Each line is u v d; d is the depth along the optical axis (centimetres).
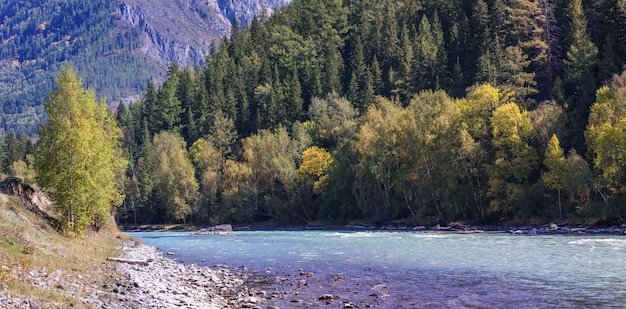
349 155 9262
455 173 7212
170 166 11481
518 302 2059
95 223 4862
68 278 2003
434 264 3238
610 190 5803
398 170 8169
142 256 3678
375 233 6625
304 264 3450
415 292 2323
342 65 13662
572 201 6184
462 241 4822
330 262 3519
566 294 2175
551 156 6353
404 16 14262
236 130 13588
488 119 7381
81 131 3678
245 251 4556
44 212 3834
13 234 2555
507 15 11194
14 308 1323
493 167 6950
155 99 16625
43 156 3653
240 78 15350
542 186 6588
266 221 10531
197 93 15450
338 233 6981
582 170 5938
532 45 9644
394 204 8331
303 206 10025
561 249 3775
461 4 13125
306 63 14112
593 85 7469
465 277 2705
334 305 2077
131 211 12419
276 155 10412
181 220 11812
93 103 3997
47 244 2784
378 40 13688
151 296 1980
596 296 2116
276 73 14338
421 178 7738
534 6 10294
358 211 9169
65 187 3622
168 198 11269
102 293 1866
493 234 5678
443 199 7456
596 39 9294
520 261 3228
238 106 14138
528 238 4903
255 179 10556
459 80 10612
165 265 3225
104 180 3994
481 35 11106
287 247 4859
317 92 13162
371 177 8669
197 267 3278
